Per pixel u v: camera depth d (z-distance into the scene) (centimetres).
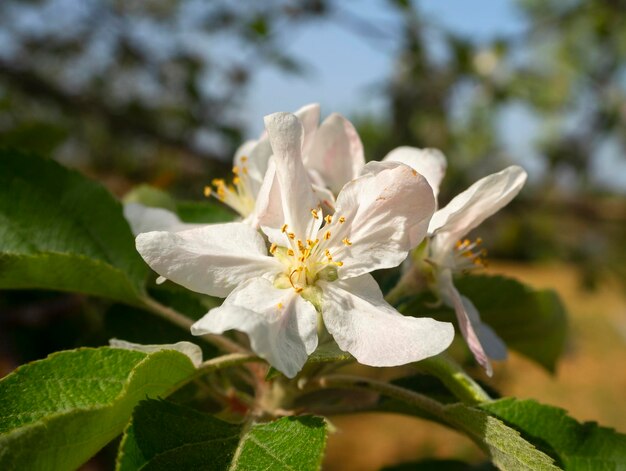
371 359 10
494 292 14
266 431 9
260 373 12
